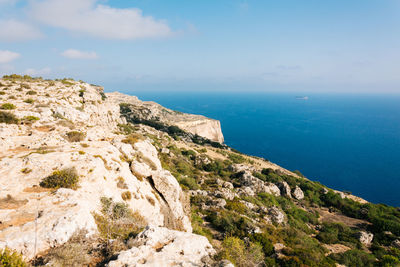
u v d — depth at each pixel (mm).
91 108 50812
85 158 18625
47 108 31891
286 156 197500
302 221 57812
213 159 101625
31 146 20391
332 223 58031
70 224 10922
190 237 11766
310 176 152250
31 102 33750
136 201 18922
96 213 13922
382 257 36594
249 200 56219
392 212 66688
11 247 9023
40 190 14039
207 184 66438
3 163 15688
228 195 52625
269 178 88125
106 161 19953
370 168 167000
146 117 176625
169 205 23344
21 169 15445
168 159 77625
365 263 33812
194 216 33875
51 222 10750
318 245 37438
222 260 10258
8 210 11328
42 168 15961
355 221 63562
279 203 66812
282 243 30656
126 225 14562
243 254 15609
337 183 141125
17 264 8023
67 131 25906
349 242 44938
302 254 27094
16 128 23453
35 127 25781
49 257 9062
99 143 24062
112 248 10367
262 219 44469
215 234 30750
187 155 98375
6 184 13648
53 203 12703
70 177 15297
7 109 27688
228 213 38375
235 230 31375
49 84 54750
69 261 9023
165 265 9109
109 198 16203
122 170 20375
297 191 78250
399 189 131875
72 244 9945
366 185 137750
